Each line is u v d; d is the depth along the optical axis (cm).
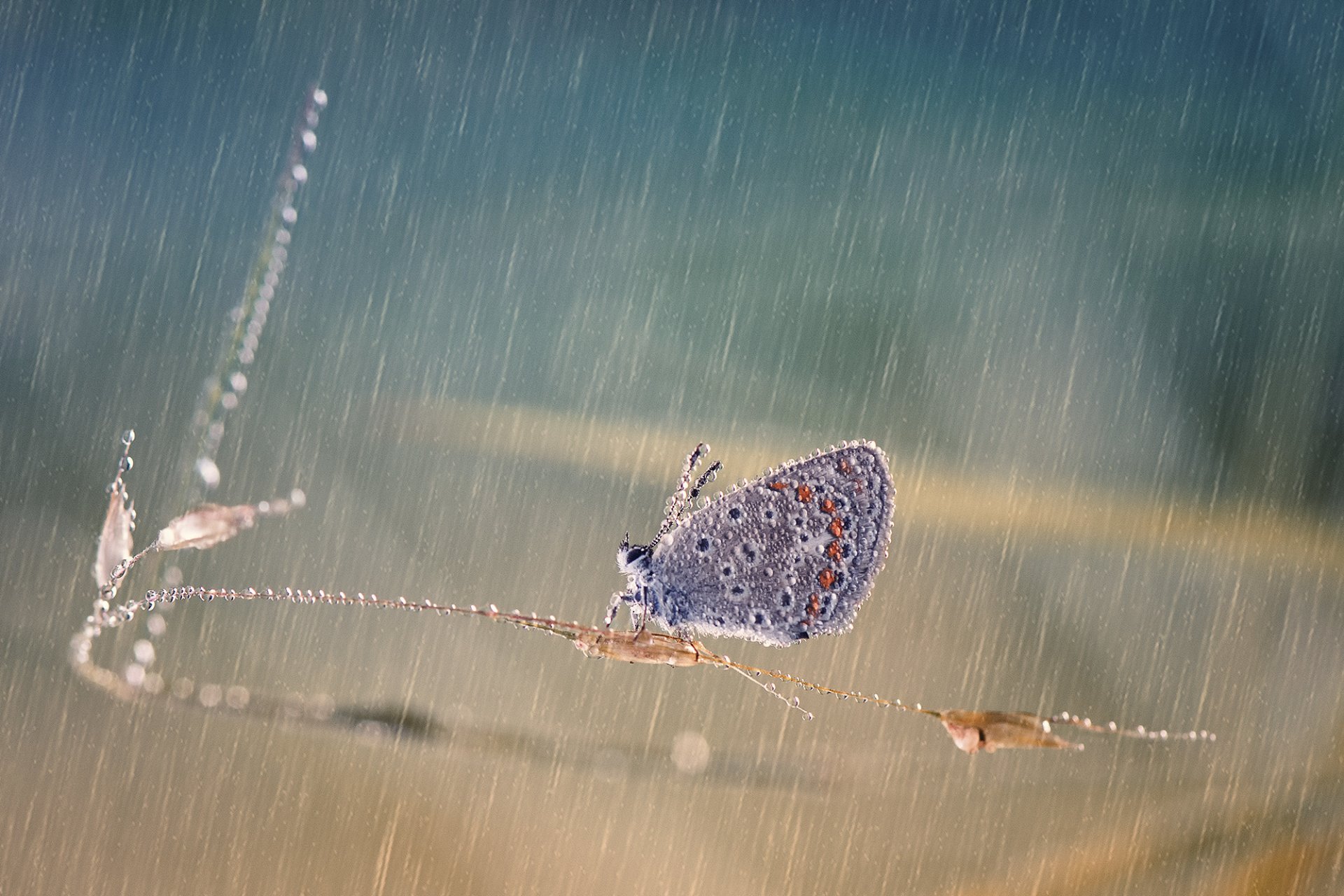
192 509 40
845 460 41
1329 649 44
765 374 54
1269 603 45
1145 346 55
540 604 45
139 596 44
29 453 46
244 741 43
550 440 47
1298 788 42
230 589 45
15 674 43
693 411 51
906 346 55
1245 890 41
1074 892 41
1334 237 57
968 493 47
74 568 45
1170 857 41
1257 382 49
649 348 56
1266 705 44
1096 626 45
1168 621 45
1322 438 47
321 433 47
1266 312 55
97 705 43
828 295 59
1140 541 46
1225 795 42
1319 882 41
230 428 47
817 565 41
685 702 43
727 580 41
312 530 46
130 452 46
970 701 44
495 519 46
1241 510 46
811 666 44
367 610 45
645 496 47
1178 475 47
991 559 46
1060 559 46
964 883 42
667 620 41
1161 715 44
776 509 41
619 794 43
